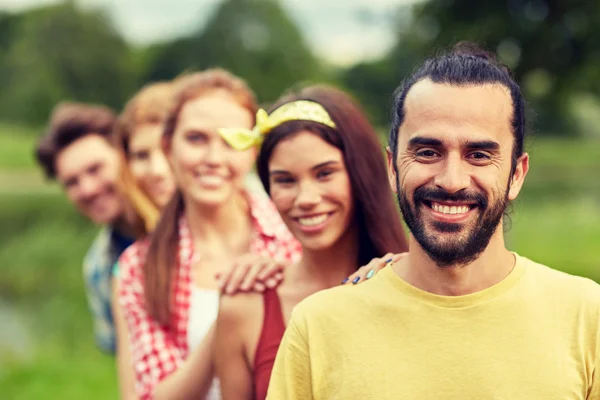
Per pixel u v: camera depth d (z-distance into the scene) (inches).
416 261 90.8
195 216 143.3
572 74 534.6
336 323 92.2
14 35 2023.9
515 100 90.2
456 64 89.4
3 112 1846.7
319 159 111.5
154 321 138.7
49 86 1875.0
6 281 501.4
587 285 90.7
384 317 90.5
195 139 141.0
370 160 114.0
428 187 87.3
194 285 140.3
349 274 117.6
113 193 189.0
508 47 551.5
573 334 87.9
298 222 113.3
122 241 189.0
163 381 124.4
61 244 573.3
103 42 1990.7
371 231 115.3
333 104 114.0
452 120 86.5
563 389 85.7
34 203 873.5
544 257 538.9
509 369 86.4
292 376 93.9
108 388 305.1
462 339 87.7
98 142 192.4
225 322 113.7
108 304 191.9
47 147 195.5
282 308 113.1
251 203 147.9
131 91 2023.9
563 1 525.0
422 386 87.1
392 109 95.4
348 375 89.8
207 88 143.6
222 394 115.5
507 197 89.5
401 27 653.3
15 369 330.6
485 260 89.3
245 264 116.3
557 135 1411.2
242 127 142.6
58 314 414.9
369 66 1662.2
